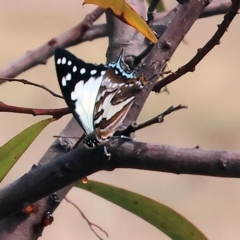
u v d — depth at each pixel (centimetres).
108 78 207
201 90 438
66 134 210
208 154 203
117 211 351
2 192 205
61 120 380
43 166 205
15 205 205
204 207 372
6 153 208
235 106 434
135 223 345
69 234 336
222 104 434
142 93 207
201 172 203
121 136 204
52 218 209
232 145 414
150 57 207
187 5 208
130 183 376
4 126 381
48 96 398
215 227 367
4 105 207
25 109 207
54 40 222
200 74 449
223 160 203
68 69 205
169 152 204
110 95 207
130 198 211
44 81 401
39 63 222
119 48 214
